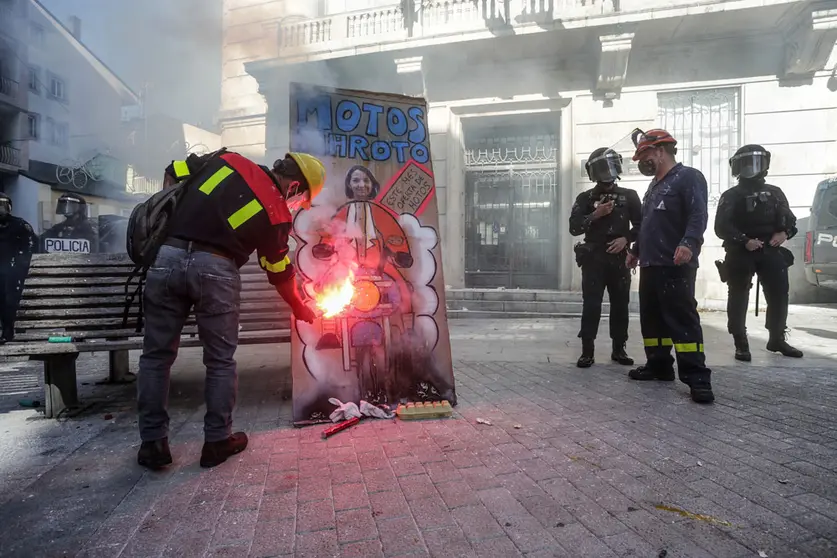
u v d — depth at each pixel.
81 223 7.40
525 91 9.57
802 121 8.49
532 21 8.76
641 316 3.63
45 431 2.71
